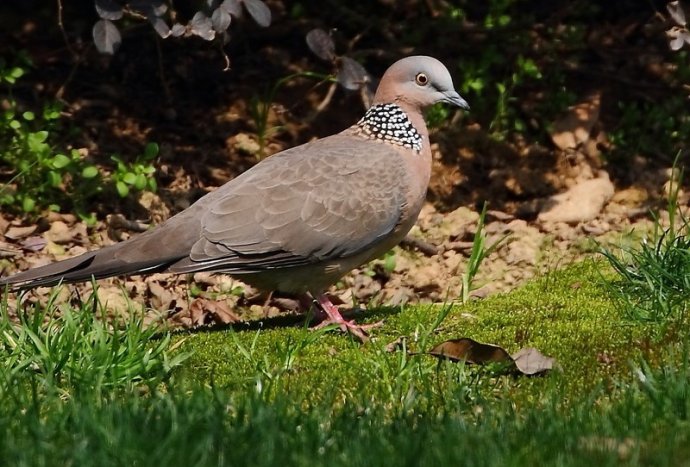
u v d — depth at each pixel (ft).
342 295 41.27
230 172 47.96
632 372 28.14
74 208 44.11
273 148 49.19
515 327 32.65
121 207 45.03
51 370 27.61
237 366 30.04
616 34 55.57
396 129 35.40
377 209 33.86
